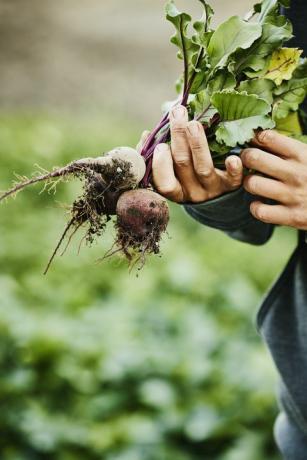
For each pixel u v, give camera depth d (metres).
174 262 5.29
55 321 3.93
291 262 1.87
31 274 4.89
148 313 4.27
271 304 1.91
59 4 16.06
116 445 3.25
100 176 1.66
